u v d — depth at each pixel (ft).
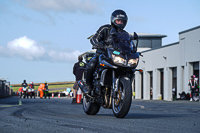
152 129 44.39
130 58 63.46
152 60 359.05
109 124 51.06
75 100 136.77
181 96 272.72
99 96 67.87
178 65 299.99
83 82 75.61
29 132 39.60
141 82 403.13
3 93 390.01
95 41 68.44
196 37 267.39
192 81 237.66
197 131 42.80
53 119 58.85
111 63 63.05
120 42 64.90
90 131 40.98
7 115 66.90
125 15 67.21
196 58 267.18
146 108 121.60
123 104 61.52
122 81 62.90
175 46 305.53
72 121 55.47
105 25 68.95
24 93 338.54
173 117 69.26
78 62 137.08
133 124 51.42
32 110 87.92
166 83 325.01
